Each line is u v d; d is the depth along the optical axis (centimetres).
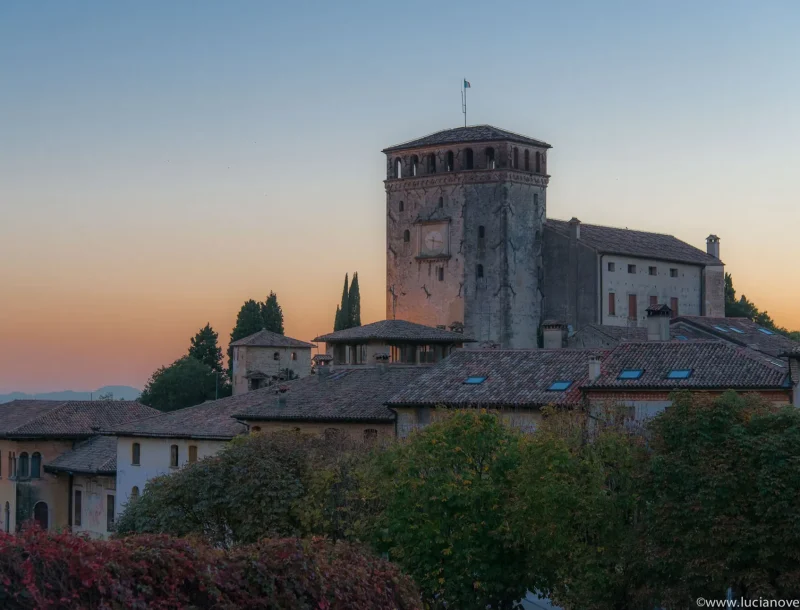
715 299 13162
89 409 10662
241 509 5597
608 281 11956
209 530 5838
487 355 7625
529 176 12250
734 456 4497
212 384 16000
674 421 4662
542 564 4881
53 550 2453
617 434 5278
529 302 12188
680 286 12812
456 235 12256
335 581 3059
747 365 6431
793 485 4362
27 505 9994
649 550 4569
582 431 5800
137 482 8912
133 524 5991
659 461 4603
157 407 15788
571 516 4841
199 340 17150
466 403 6969
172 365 16275
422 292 12475
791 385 6128
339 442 6644
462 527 4956
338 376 8588
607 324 11862
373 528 5022
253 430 7956
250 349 13788
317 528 5422
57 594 2441
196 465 5859
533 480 4928
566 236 12125
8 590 2380
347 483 5434
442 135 12538
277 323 16862
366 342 9462
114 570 2531
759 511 4369
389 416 7338
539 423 6362
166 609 2605
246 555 2914
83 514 9706
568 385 6875
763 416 4606
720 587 4359
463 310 12181
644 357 6831
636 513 4888
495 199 12081
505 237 12012
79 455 9925
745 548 4378
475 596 4962
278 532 5522
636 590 4616
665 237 13538
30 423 10225
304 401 8069
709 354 6675
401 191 12650
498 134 12119
